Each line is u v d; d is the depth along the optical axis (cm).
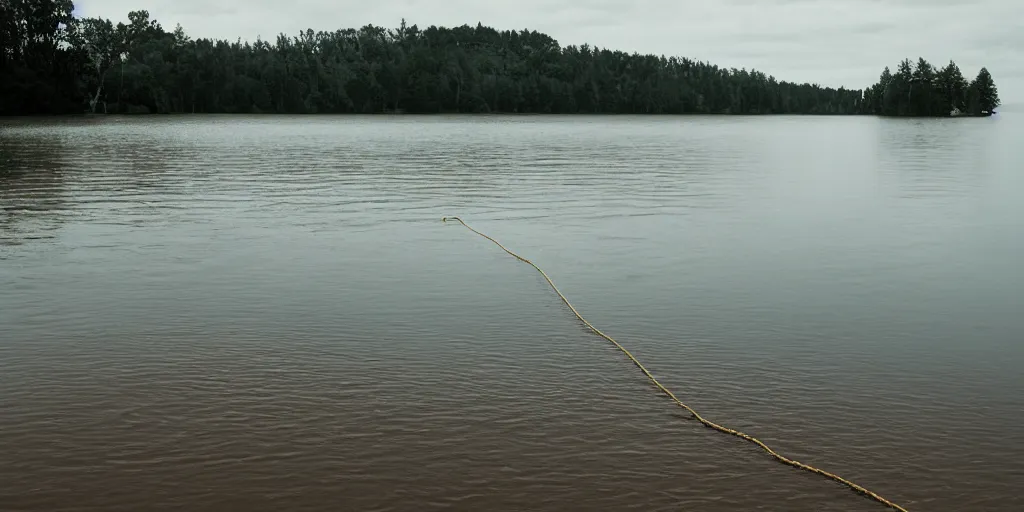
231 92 12025
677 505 507
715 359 757
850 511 503
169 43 11738
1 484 525
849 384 698
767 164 2788
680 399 665
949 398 669
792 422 624
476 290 991
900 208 1647
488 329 841
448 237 1324
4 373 710
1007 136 5378
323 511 497
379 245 1255
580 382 698
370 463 554
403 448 575
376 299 948
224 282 1021
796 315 893
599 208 1645
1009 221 1482
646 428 611
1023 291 988
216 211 1595
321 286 1004
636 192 1912
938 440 595
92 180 2180
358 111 13150
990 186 2056
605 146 3972
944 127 7950
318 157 3078
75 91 9994
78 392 670
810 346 793
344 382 694
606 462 559
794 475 546
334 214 1560
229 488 521
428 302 936
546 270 1095
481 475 540
